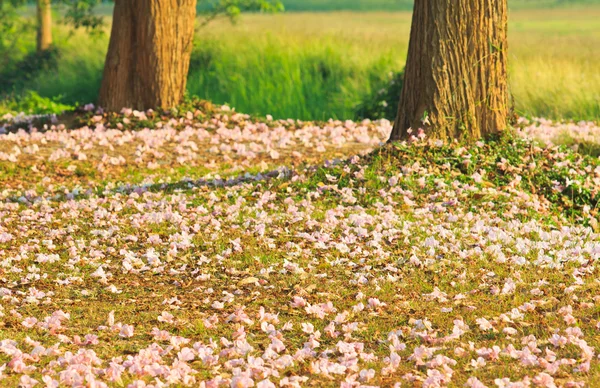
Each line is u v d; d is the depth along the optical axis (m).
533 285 8.06
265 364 6.17
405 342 6.76
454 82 12.35
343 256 9.22
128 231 10.24
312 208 10.89
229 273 8.70
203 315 7.46
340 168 12.17
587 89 21.91
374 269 8.73
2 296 7.97
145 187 12.64
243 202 11.38
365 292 8.06
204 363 6.22
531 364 6.09
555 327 6.89
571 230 10.34
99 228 10.48
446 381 5.79
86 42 34.72
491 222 10.42
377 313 7.42
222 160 15.43
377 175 11.77
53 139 16.19
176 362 6.12
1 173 13.71
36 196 12.30
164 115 17.98
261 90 24.81
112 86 18.02
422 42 12.41
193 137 17.02
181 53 18.30
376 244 9.41
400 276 8.52
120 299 8.00
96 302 7.89
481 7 12.29
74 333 7.00
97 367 6.12
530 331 6.84
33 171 14.03
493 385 5.82
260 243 9.61
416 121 12.54
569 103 21.38
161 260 9.23
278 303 7.82
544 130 17.17
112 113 17.77
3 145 15.62
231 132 17.31
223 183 12.61
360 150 16.33
